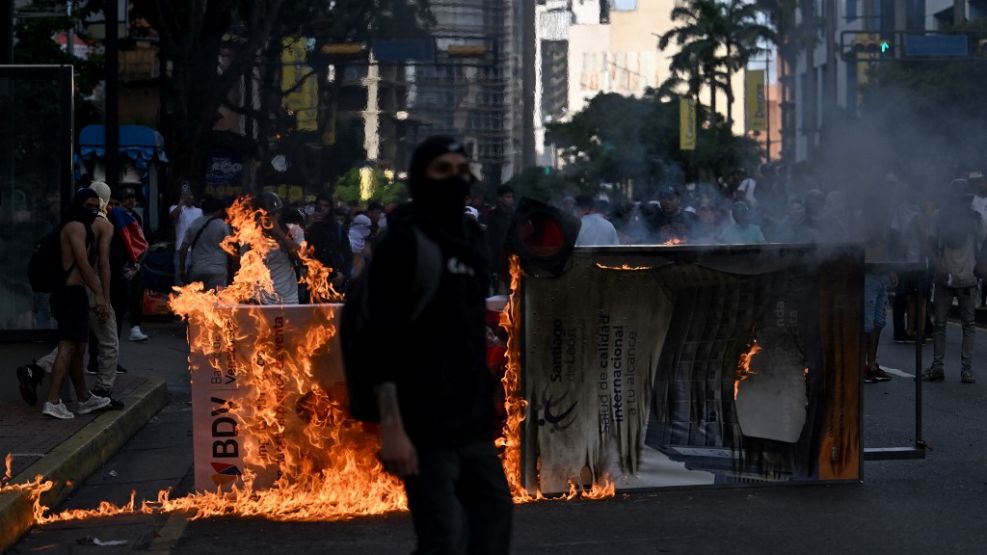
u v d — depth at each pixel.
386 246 4.77
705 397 8.64
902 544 7.37
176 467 10.11
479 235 5.01
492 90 118.88
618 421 8.51
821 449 8.83
